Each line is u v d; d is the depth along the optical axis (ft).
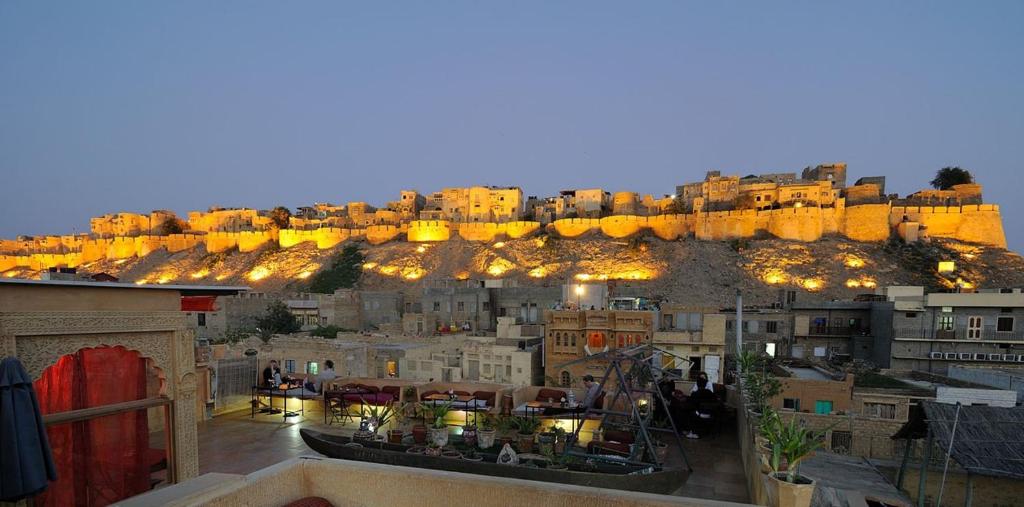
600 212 427.33
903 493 65.10
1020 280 273.54
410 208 468.75
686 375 123.03
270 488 16.65
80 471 24.72
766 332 168.86
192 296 35.35
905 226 324.80
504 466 32.86
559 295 200.54
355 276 366.63
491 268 358.02
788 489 21.61
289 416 48.65
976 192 345.51
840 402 94.32
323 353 83.05
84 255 499.92
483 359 125.80
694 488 34.86
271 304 221.66
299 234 439.63
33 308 22.29
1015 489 73.72
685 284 306.76
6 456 16.65
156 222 508.53
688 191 418.92
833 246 321.73
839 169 380.99
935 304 140.67
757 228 353.10
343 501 17.65
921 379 110.83
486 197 434.30
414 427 40.81
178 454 28.63
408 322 200.34
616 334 115.96
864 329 161.99
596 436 42.78
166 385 28.30
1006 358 130.72
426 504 16.46
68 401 24.38
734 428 51.01
